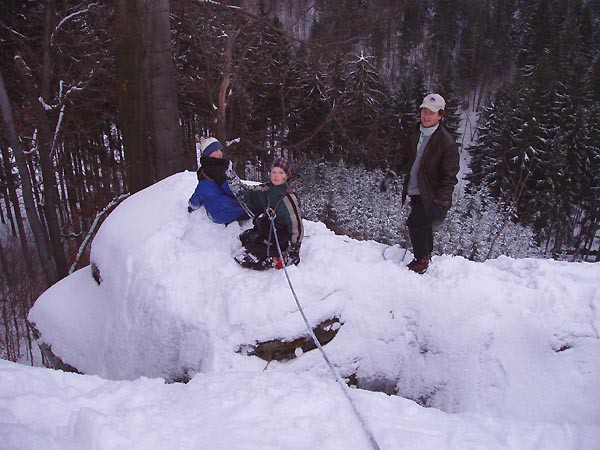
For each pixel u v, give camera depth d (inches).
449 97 1743.4
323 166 1334.9
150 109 370.3
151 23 352.8
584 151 1346.0
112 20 465.1
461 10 2640.3
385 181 184.7
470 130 2293.3
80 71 509.7
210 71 579.2
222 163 195.9
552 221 1371.8
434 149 168.2
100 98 568.4
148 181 437.7
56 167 609.9
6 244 775.7
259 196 183.2
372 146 767.7
